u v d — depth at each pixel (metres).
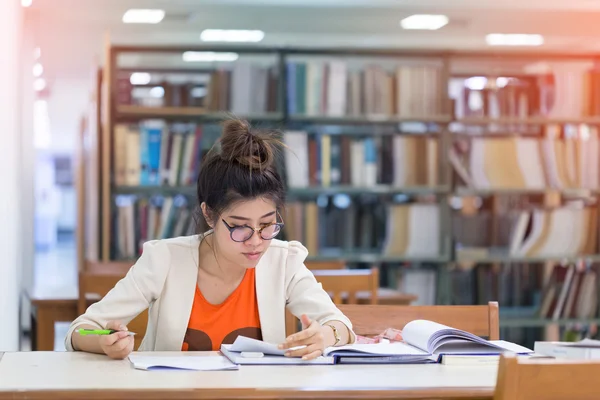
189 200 5.65
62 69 8.23
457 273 5.74
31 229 5.82
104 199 5.16
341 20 6.38
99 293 3.55
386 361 1.87
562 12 6.06
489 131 6.00
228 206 1.98
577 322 5.71
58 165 23.02
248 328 2.21
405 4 5.85
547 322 5.68
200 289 2.21
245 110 5.56
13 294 3.82
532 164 5.73
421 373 1.74
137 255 5.28
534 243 5.77
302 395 1.51
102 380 1.62
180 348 2.16
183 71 5.65
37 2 5.65
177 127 5.74
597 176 5.79
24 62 5.93
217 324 2.20
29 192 5.85
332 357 1.85
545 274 5.77
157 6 5.84
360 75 5.66
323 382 1.61
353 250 5.73
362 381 1.63
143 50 5.35
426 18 6.30
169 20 6.30
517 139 5.75
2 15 3.32
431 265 5.95
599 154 5.79
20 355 1.95
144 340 2.25
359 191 5.61
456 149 5.71
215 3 5.79
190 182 5.37
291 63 5.55
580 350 1.97
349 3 5.83
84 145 6.90
